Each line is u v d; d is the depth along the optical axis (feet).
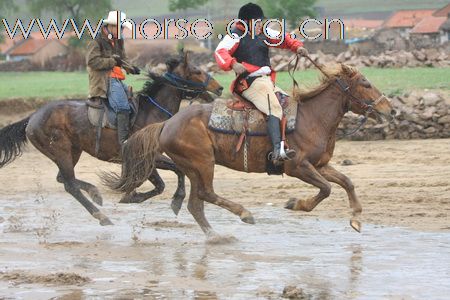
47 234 48.11
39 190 68.28
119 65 51.60
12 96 118.62
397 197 57.06
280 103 43.86
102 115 51.24
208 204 58.95
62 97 116.16
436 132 85.25
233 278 36.09
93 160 84.43
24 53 326.44
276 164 43.50
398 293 32.99
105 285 35.24
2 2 308.81
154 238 46.21
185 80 51.88
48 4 305.12
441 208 52.90
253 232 47.32
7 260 40.68
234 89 44.19
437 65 131.44
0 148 53.52
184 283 35.37
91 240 46.03
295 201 44.27
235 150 44.01
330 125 44.01
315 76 117.70
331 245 42.91
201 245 43.86
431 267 37.29
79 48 264.11
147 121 51.67
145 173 45.37
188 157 44.50
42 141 52.21
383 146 81.76
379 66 131.54
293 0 294.87
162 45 199.62
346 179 44.01
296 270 37.29
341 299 32.32
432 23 315.58
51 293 33.96
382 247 41.98
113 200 62.18
